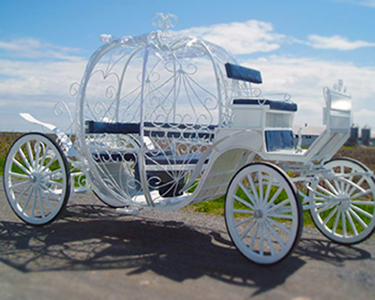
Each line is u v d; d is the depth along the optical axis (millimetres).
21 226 5270
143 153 4598
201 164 4602
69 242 4617
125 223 5516
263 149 4148
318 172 4531
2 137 16375
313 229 5414
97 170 5117
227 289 3359
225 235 5059
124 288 3326
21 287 3301
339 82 4559
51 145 5094
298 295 3262
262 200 4035
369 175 4602
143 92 4625
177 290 3312
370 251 4551
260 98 4348
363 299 3213
